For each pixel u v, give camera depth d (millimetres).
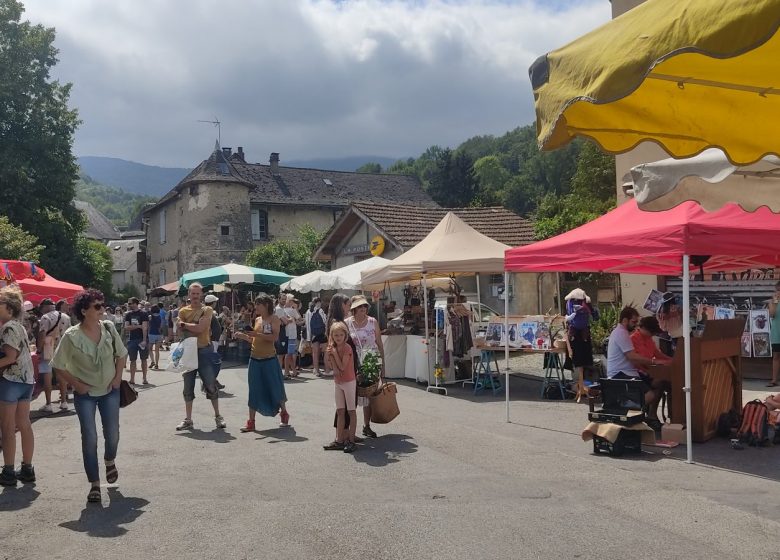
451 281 15438
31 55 36781
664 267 11383
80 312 6324
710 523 5309
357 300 8898
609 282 21594
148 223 52812
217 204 42250
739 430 8148
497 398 12391
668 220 8383
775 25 2811
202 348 9711
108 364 6438
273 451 8195
